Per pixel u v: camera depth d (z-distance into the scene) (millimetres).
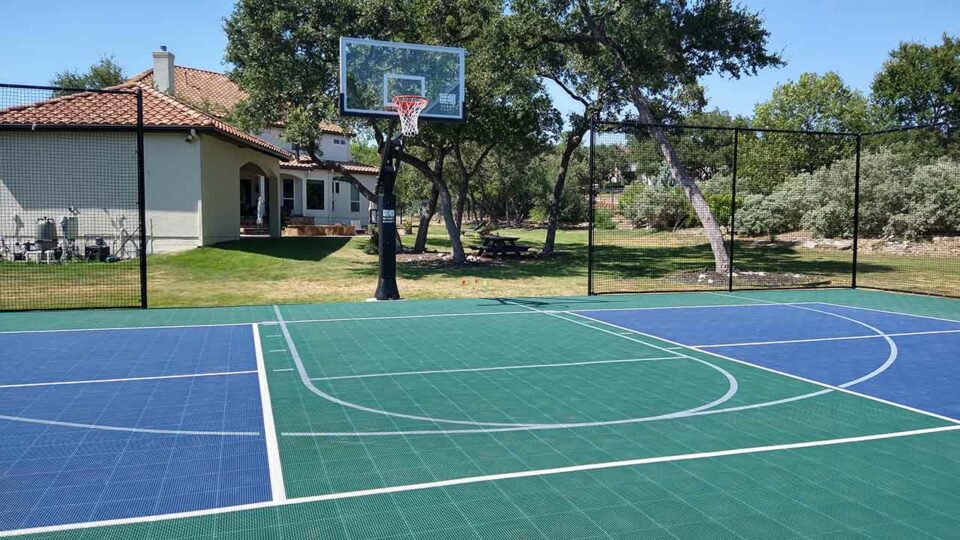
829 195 31172
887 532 3908
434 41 19781
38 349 8953
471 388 7156
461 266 22125
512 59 20375
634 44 20078
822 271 21828
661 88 22781
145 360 8352
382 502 4215
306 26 18359
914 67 49750
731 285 17031
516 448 5266
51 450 5133
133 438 5426
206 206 22234
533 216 59594
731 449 5324
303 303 13844
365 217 41094
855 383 7660
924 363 8789
